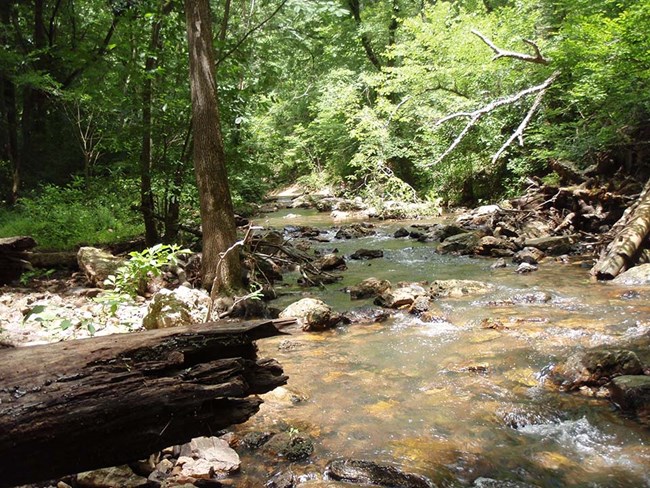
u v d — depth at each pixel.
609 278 7.76
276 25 9.92
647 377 3.89
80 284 7.70
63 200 12.38
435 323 6.08
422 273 9.11
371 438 3.44
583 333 5.29
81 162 17.39
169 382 2.23
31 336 4.79
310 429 3.58
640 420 3.56
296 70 24.91
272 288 7.86
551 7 15.98
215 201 6.86
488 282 8.05
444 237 12.50
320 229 15.66
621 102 11.33
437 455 3.21
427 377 4.47
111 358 2.19
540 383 4.25
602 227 10.98
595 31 10.79
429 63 17.50
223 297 6.48
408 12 22.66
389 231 14.69
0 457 1.85
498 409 3.81
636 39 10.23
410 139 20.78
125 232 11.22
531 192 13.65
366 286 7.66
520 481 2.91
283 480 2.90
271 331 2.71
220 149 6.97
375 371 4.66
